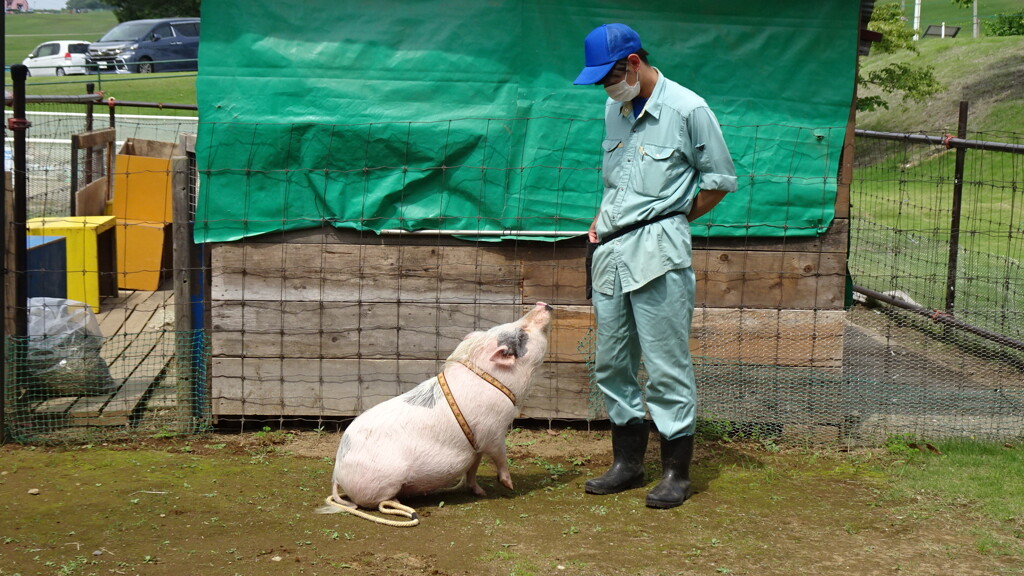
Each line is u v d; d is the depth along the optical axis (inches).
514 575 138.9
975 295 305.0
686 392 173.5
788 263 213.8
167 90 1002.7
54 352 223.5
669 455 175.3
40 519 159.6
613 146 173.3
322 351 214.5
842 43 207.5
